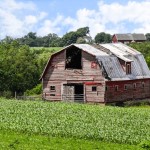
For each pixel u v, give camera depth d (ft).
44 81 258.16
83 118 172.14
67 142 132.98
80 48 245.24
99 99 241.14
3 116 175.42
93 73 242.99
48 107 205.16
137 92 260.83
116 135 139.85
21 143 129.29
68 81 250.37
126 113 189.37
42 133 145.18
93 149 124.47
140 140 134.62
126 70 252.83
